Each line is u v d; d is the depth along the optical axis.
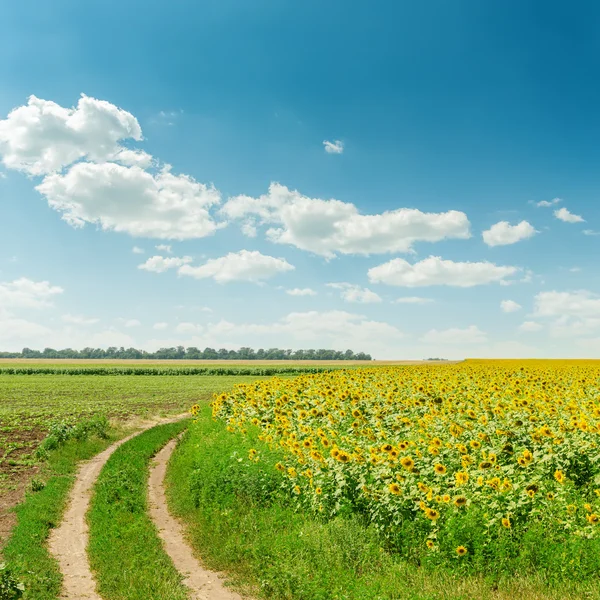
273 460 13.88
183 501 14.26
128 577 9.73
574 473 10.63
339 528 9.97
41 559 10.78
